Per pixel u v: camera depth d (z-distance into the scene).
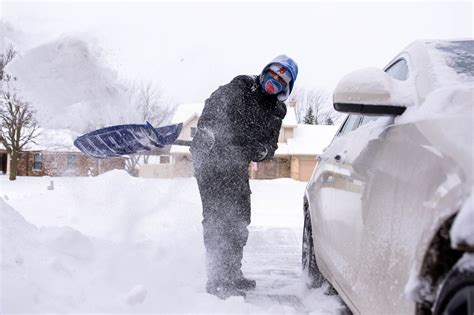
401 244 1.71
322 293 3.46
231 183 3.37
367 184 2.20
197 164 3.41
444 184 1.53
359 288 2.13
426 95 2.03
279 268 4.41
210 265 3.35
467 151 1.52
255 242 5.78
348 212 2.45
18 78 3.73
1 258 2.72
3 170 34.38
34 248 3.11
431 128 1.76
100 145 3.67
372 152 2.25
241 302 2.94
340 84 2.16
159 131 4.01
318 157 3.97
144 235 4.55
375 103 2.07
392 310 1.73
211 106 3.41
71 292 2.69
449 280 1.41
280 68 3.37
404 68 2.60
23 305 2.42
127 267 3.19
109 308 2.62
